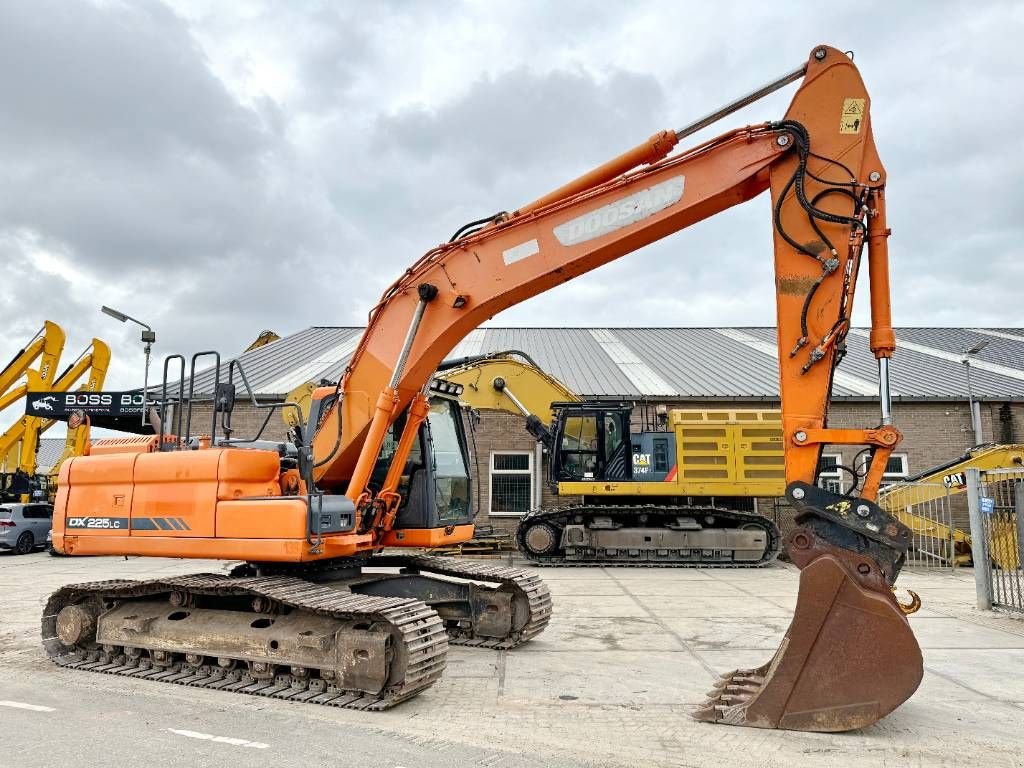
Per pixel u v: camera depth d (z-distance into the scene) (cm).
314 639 592
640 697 596
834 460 1819
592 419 1642
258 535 623
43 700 582
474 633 801
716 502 1659
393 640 573
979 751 471
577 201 630
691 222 610
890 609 489
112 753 460
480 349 2531
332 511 636
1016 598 1085
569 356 2442
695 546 1553
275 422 2020
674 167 599
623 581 1334
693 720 532
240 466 650
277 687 605
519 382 1673
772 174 564
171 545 661
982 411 2009
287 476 686
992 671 686
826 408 532
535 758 457
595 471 1623
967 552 1648
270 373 2227
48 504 1969
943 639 834
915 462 2000
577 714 549
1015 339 2728
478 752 467
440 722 530
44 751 462
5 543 1836
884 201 543
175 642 656
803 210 552
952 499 1941
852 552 505
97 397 1972
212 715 541
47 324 2289
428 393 770
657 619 948
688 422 1611
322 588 652
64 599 736
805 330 540
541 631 805
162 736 493
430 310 682
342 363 2333
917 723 527
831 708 498
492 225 664
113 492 699
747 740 488
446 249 680
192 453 667
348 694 578
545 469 1992
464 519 840
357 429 707
